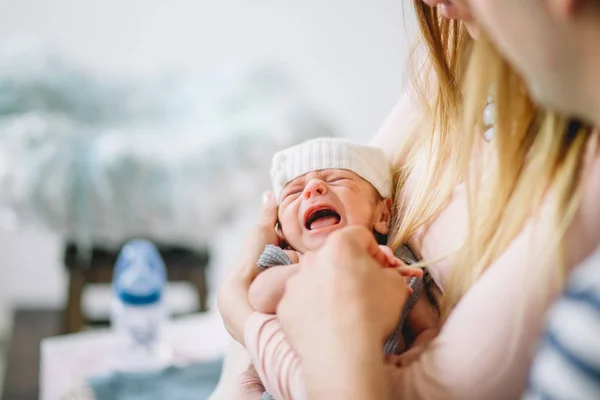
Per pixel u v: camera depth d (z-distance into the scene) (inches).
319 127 100.3
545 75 18.9
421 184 31.4
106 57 135.9
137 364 63.9
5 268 136.0
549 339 17.6
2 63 110.8
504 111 24.3
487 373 22.8
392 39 135.3
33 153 91.4
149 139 105.9
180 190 92.7
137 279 67.5
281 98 108.4
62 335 98.4
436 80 31.6
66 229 92.0
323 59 137.6
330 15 136.0
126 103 119.3
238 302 29.6
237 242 133.6
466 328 23.5
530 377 18.5
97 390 59.0
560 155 22.9
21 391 97.7
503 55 22.3
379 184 35.8
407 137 36.6
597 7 17.4
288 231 34.5
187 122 114.0
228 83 114.5
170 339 69.2
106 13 134.4
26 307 136.0
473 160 29.1
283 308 24.5
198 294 100.3
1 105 105.2
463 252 26.3
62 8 133.2
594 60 18.0
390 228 35.0
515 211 24.0
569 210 22.0
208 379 61.6
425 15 29.8
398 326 30.1
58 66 116.0
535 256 22.5
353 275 23.8
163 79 123.1
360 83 138.1
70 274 96.3
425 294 30.8
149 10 135.3
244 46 137.9
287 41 137.4
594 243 21.9
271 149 95.0
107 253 95.9
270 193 37.2
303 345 23.4
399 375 24.8
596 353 16.3
